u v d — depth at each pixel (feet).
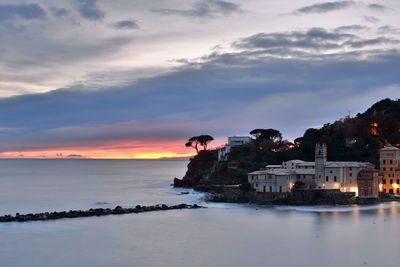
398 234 606.96
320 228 645.10
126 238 595.06
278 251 533.14
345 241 573.74
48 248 552.41
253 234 612.70
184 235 609.42
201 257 511.40
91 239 592.19
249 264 488.02
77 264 492.54
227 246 554.05
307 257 510.17
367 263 490.49
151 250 539.70
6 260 508.94
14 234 621.72
